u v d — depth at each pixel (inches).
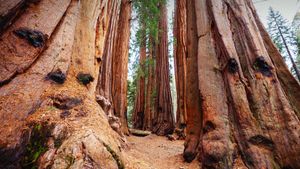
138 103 943.7
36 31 167.8
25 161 108.6
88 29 233.9
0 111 121.7
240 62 234.4
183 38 711.7
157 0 683.4
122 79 540.4
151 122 826.8
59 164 101.0
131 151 229.6
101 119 158.7
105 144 122.3
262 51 229.9
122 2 639.1
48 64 165.5
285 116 190.7
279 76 223.3
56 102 146.6
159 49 920.3
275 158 177.5
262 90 210.1
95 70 229.6
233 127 202.7
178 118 682.8
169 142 480.4
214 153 186.4
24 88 141.5
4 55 146.0
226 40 241.4
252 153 181.6
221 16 261.3
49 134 120.1
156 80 874.1
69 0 222.4
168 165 218.7
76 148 108.5
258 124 195.0
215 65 237.9
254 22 257.8
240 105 207.3
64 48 186.7
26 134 118.4
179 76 693.9
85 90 183.5
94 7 260.4
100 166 108.1
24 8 173.5
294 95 210.1
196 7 291.1
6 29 155.3
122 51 568.4
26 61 153.2
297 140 175.5
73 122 133.6
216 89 223.8
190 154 219.6
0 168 103.3
